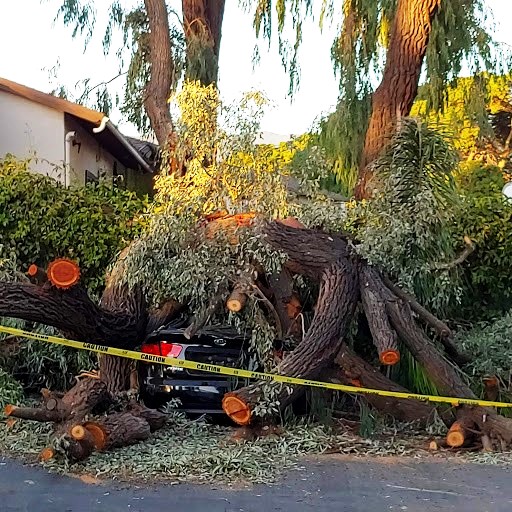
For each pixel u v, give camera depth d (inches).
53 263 251.6
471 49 491.5
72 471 227.1
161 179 324.8
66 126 594.9
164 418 271.3
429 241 310.0
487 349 303.3
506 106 1066.7
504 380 297.4
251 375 261.9
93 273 362.9
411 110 469.7
